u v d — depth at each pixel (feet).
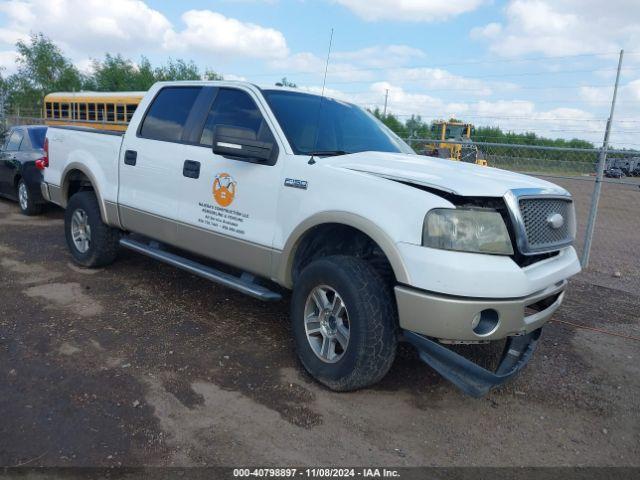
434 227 10.39
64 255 22.02
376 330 11.03
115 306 16.52
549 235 11.74
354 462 9.67
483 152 32.30
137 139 17.31
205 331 14.98
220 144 13.26
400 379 12.87
